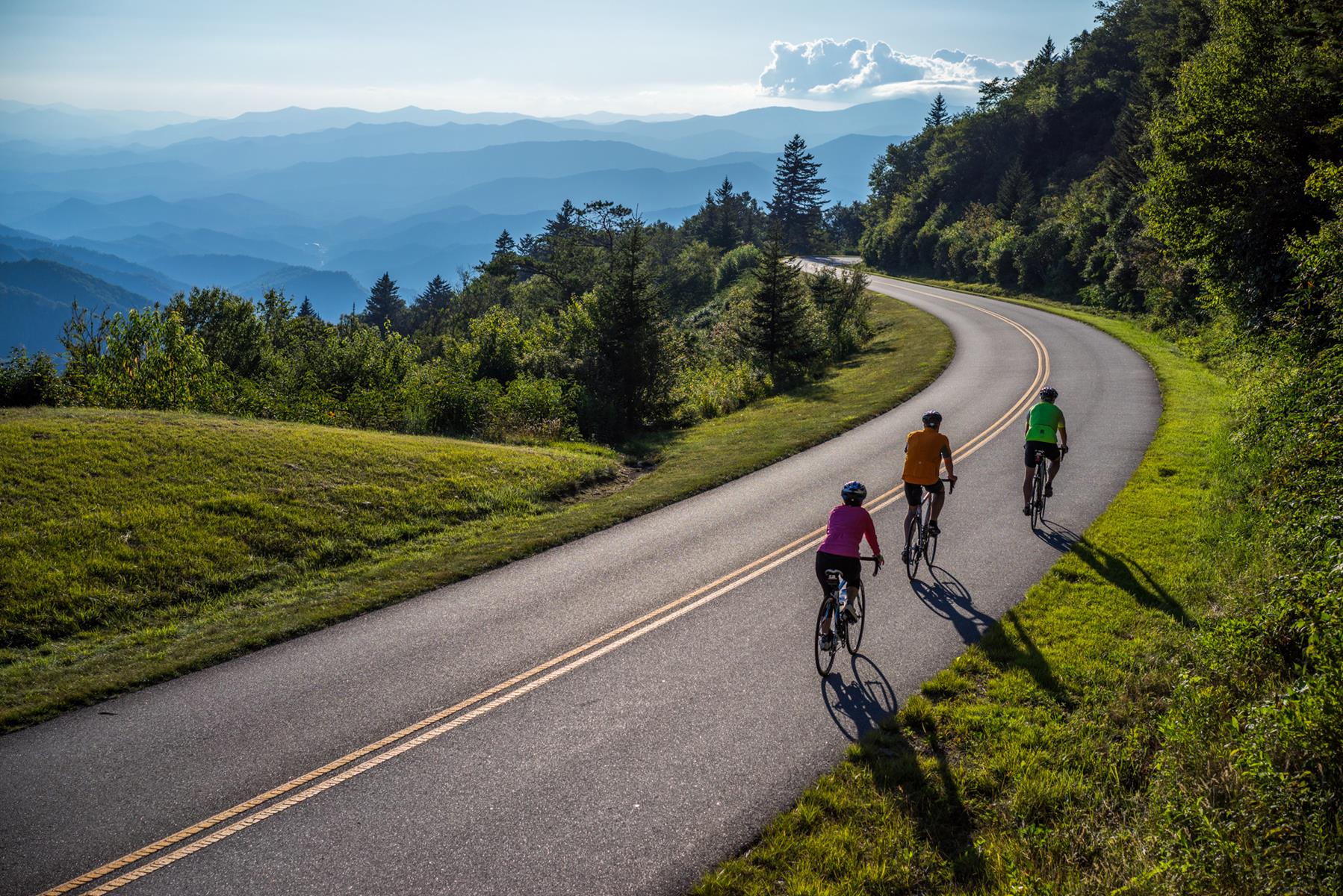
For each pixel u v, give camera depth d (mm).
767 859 5555
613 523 14547
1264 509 10742
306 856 5719
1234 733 5785
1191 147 24641
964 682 7891
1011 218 81438
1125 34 103000
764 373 37562
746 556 12297
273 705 7969
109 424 16359
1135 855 5141
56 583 10617
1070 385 25594
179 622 10359
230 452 15672
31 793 6500
